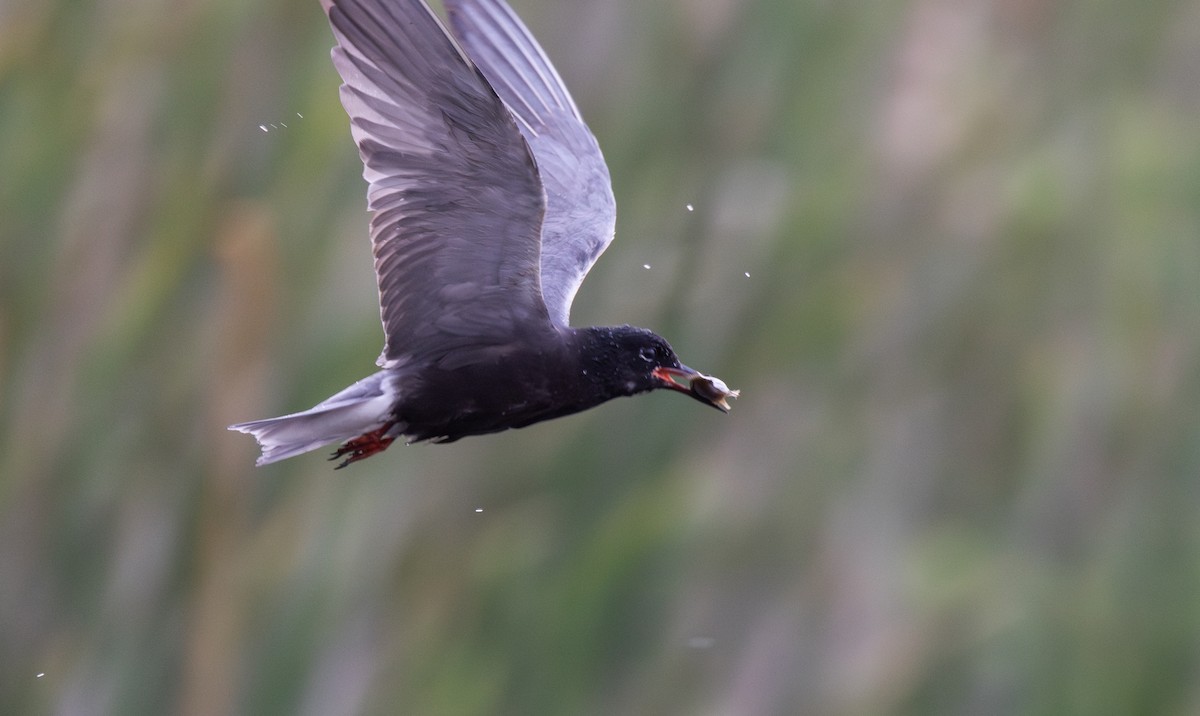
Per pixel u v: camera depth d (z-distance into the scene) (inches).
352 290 484.7
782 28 513.3
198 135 504.1
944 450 492.4
